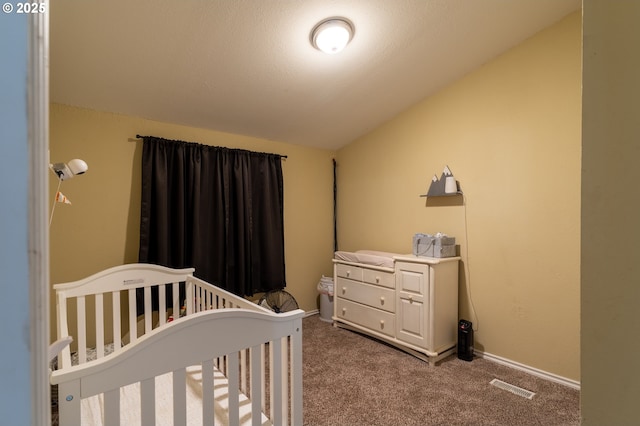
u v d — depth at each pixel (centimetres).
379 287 288
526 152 240
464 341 257
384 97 296
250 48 209
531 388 215
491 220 259
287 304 303
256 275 327
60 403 83
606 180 52
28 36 39
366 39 218
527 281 239
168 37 190
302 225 375
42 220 41
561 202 223
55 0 156
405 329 266
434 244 265
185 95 247
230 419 113
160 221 257
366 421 181
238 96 260
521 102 242
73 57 194
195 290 234
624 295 51
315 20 194
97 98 235
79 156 239
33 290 40
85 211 241
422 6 196
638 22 49
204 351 106
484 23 217
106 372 89
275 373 127
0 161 37
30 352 39
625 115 50
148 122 271
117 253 254
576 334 217
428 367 245
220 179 299
